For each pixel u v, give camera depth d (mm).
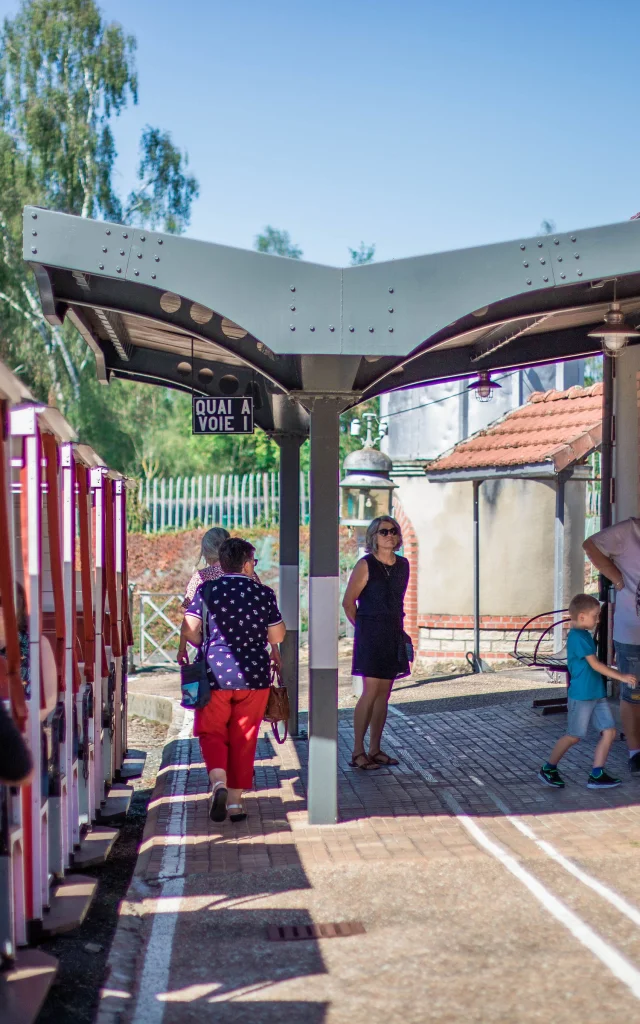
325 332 6117
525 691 12289
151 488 22719
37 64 32188
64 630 6109
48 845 5840
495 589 15359
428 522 15602
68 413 31906
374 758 8406
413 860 6059
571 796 7391
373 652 8266
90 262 5980
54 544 5918
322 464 6668
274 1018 4188
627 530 8055
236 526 22188
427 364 9758
